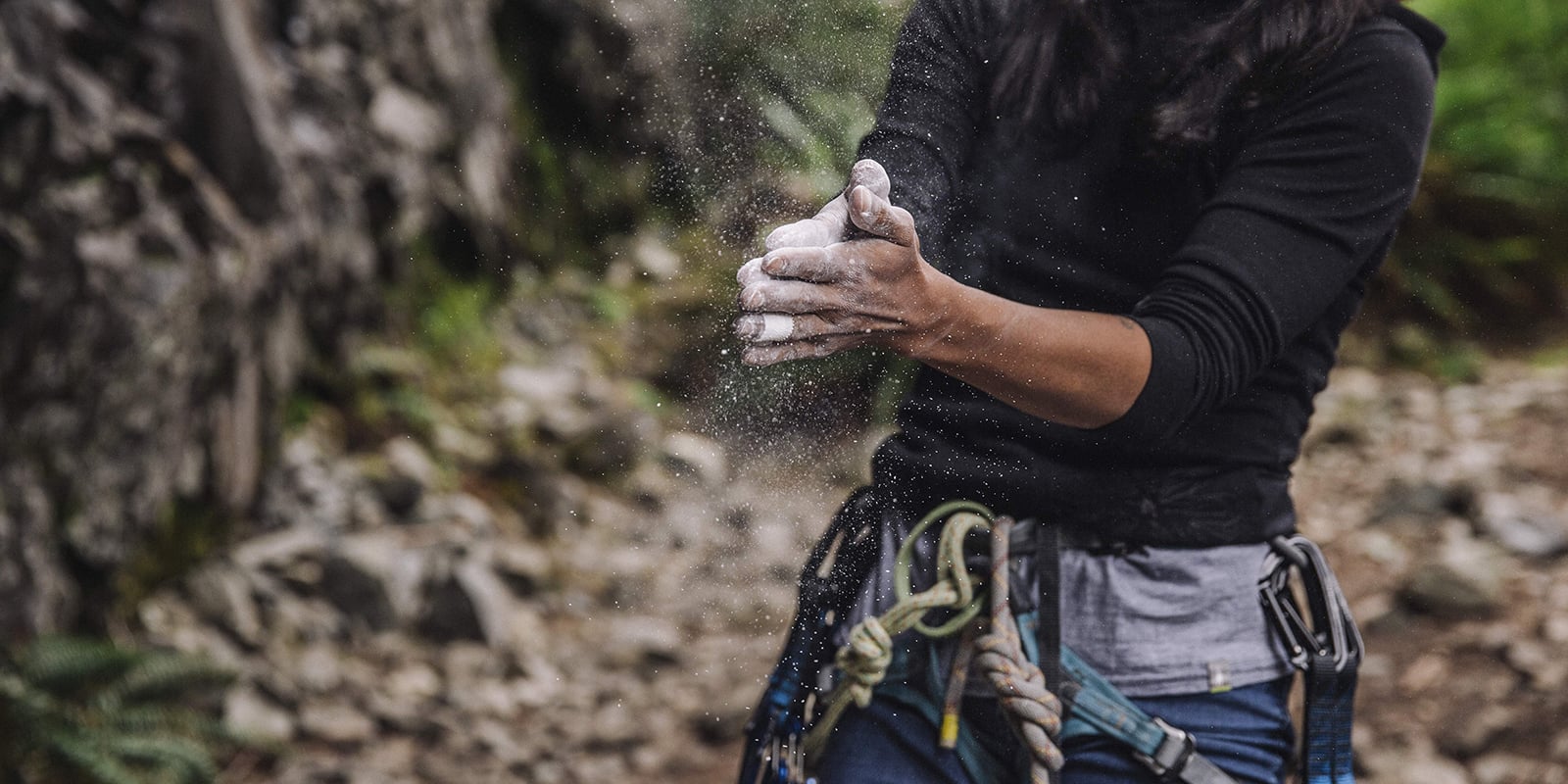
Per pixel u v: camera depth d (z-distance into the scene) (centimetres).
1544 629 370
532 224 628
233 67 398
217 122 398
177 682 311
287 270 419
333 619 375
